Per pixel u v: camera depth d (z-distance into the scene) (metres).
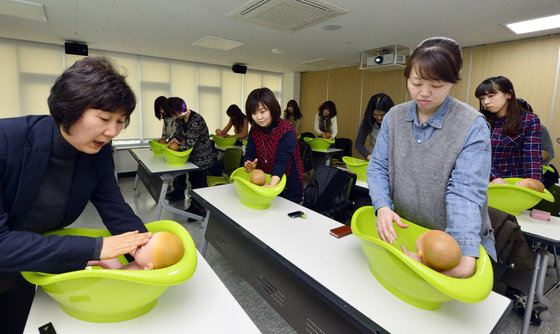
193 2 2.75
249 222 1.34
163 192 2.79
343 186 2.14
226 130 4.83
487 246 0.90
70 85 0.56
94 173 0.83
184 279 0.64
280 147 1.68
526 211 1.72
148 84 5.52
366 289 0.85
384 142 1.09
